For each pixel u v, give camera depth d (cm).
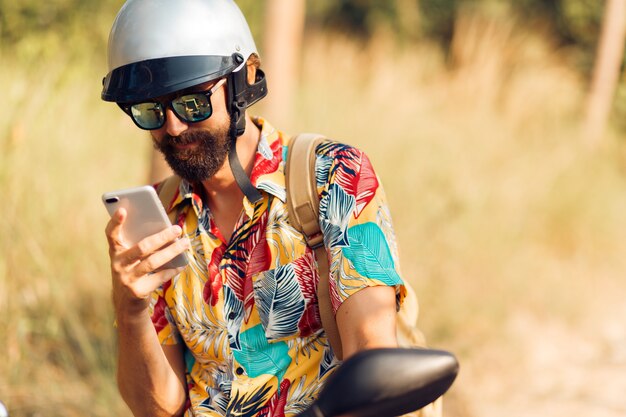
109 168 526
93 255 452
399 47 1078
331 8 1317
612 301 678
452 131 787
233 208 189
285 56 579
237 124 183
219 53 177
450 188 677
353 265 171
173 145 180
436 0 1204
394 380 132
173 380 192
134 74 175
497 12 1054
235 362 187
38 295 415
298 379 185
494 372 520
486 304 582
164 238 166
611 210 793
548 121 920
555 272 688
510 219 682
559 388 507
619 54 980
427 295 564
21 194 427
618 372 541
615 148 970
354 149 186
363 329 166
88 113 552
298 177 182
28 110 452
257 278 183
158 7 178
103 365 399
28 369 391
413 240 607
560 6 1145
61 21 804
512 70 972
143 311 178
